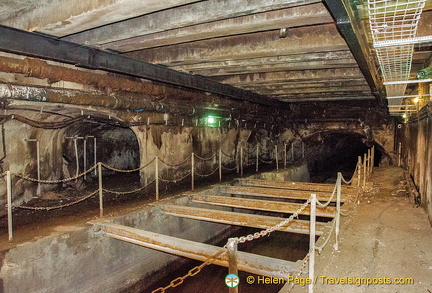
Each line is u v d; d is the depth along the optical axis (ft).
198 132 40.83
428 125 23.40
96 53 21.71
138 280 25.12
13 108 22.34
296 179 52.65
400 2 8.68
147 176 32.27
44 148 29.58
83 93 24.44
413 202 26.84
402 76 18.49
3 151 24.99
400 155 50.49
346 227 21.16
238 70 28.91
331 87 39.27
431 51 18.26
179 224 29.19
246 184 38.83
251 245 33.86
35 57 19.63
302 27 20.66
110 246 22.94
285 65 27.02
